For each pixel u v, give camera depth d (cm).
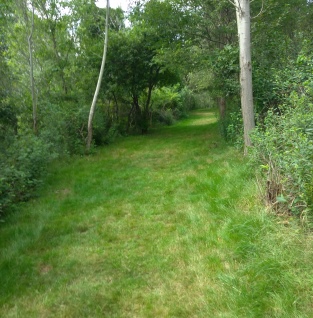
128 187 718
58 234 502
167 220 512
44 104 1231
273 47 892
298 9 1144
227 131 1020
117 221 532
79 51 1525
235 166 680
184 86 3050
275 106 830
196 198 576
